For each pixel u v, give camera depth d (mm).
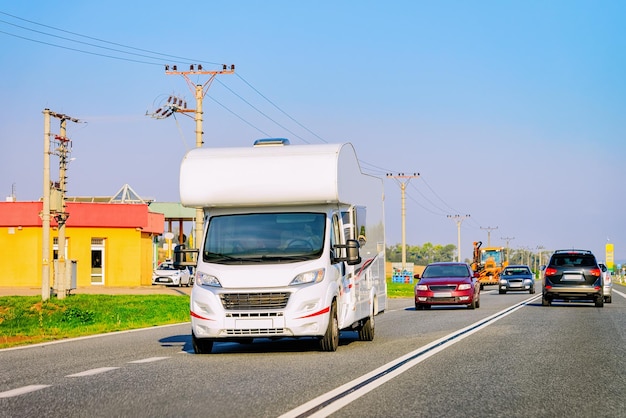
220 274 14000
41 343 16672
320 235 14398
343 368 11719
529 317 24609
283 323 13719
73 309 26422
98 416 7836
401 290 58156
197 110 37469
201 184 14570
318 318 13812
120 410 8180
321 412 7980
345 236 15539
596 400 8852
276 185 14375
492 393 9273
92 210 54969
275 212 14711
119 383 10180
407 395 9102
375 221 18547
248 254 14305
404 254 77688
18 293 41500
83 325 24453
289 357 13438
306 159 14414
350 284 15531
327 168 14305
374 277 18094
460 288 30281
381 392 9320
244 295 13852
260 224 14609
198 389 9625
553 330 19109
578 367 11789
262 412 8016
